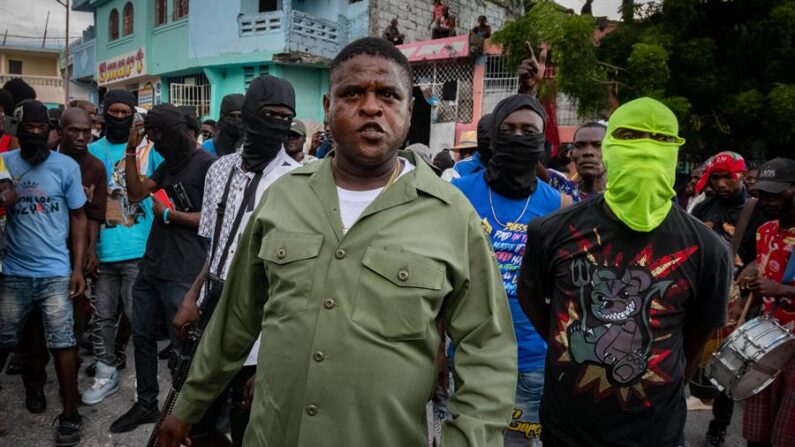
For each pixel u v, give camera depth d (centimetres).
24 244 363
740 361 293
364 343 150
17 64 3656
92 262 404
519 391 275
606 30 1219
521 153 282
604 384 205
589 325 209
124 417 382
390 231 157
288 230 163
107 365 429
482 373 157
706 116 993
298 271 158
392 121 164
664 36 991
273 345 160
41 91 3192
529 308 242
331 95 168
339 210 164
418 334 151
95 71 2339
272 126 283
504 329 165
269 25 1605
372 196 168
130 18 2028
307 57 1612
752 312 396
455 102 1473
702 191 486
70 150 402
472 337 161
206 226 301
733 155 431
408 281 151
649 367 203
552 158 778
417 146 614
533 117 284
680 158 1044
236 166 296
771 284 324
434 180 169
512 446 279
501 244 285
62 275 371
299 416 154
